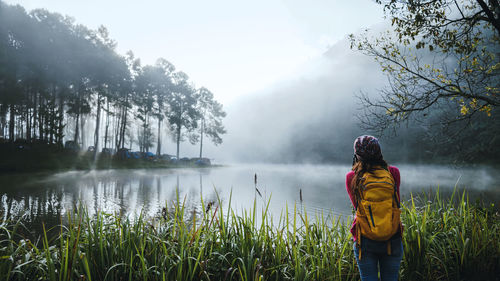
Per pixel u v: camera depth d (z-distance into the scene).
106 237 2.62
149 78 51.69
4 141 33.44
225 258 2.49
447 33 4.98
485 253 3.03
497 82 5.04
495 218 3.72
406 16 5.20
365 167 2.00
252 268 2.43
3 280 2.11
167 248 2.63
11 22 34.78
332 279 2.56
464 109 5.32
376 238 1.83
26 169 26.38
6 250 2.44
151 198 12.57
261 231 2.82
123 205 10.57
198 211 9.07
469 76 5.02
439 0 4.86
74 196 12.58
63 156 34.44
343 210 9.86
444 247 2.93
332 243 2.94
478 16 4.77
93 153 42.41
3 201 11.00
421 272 2.78
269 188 17.83
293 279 2.50
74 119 45.84
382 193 1.87
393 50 5.36
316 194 14.78
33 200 11.31
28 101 37.16
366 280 1.92
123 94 47.56
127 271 2.43
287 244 2.81
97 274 2.37
